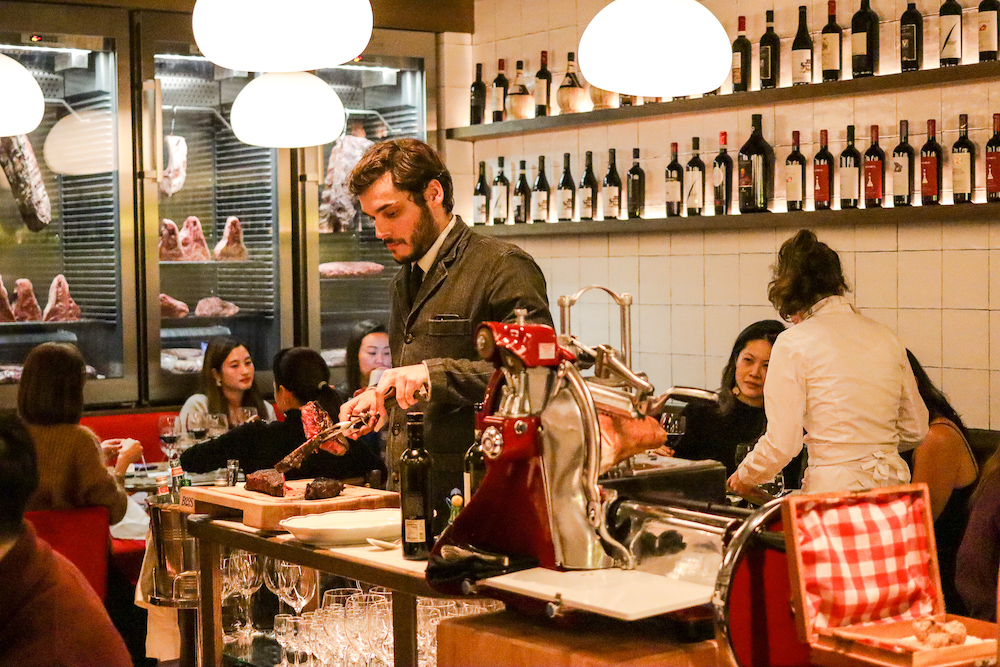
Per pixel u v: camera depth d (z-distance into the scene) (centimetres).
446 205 272
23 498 171
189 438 428
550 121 514
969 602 219
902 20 397
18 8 450
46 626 171
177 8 482
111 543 399
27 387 372
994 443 370
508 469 182
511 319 254
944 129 398
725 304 468
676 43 234
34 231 479
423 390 230
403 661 202
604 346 187
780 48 444
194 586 274
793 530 163
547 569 178
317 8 213
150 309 489
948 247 398
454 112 562
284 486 246
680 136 480
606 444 181
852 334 294
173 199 509
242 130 337
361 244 552
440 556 180
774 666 166
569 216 518
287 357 376
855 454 290
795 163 430
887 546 171
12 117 336
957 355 398
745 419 381
